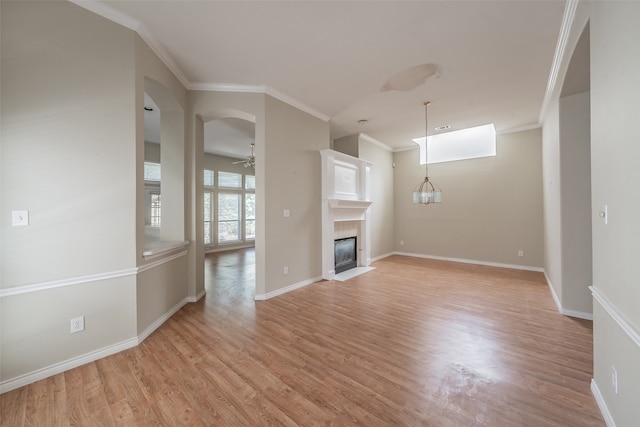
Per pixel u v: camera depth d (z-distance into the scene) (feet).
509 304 11.75
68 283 7.00
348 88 12.48
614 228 4.81
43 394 6.01
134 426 5.12
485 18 7.87
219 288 14.35
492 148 19.88
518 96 13.23
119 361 7.34
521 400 5.77
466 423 5.12
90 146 7.36
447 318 10.23
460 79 11.58
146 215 23.36
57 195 6.89
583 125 10.24
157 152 23.70
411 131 19.26
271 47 9.37
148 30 8.43
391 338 8.65
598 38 5.40
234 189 29.96
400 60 10.12
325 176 15.51
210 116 12.87
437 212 22.35
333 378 6.58
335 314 10.64
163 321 9.87
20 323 6.40
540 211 17.94
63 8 7.00
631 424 4.25
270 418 5.30
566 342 8.32
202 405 5.67
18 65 6.44
